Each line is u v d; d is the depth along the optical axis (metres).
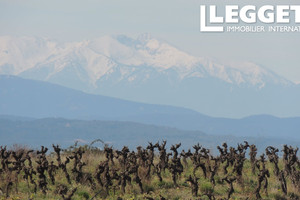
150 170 88.81
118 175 82.94
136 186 82.94
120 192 81.00
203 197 78.88
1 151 81.44
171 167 85.69
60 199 73.69
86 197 77.81
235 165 86.38
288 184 89.88
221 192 83.12
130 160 88.00
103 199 77.12
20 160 81.81
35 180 84.75
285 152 89.31
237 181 86.06
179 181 87.69
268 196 82.19
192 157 93.06
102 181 80.31
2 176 81.38
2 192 77.50
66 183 83.81
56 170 90.56
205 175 89.75
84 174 86.06
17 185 81.50
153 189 82.94
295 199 81.12
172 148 88.06
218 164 92.44
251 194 81.31
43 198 75.19
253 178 91.50
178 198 78.31
